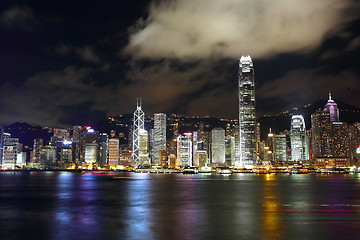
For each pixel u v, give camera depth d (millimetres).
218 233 33594
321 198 70688
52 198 73938
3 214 48156
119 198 73125
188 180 196125
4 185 137875
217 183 153375
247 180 194250
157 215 46375
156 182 166375
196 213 48188
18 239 31875
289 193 86812
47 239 31703
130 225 38375
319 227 36031
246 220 41344
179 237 32000
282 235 32281
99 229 36125
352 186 121812
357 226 36562
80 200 68875
